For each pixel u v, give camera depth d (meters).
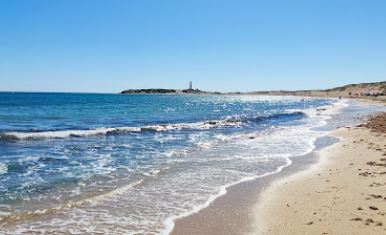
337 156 18.83
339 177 13.95
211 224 9.19
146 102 110.69
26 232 8.54
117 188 12.44
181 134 28.95
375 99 118.62
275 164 16.81
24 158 17.47
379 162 16.77
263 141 24.91
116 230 8.77
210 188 12.55
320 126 36.53
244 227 8.98
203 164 16.73
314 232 8.52
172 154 19.33
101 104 86.69
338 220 9.25
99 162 16.92
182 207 10.50
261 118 46.59
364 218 9.36
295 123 40.50
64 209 10.23
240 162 17.27
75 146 21.67
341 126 36.09
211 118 47.41
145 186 12.74
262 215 9.83
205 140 25.27
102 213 9.95
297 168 15.93
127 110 63.81
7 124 34.16
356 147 21.81
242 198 11.38
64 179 13.55
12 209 10.13
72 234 8.49
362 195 11.41
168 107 79.62
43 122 37.12
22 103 80.62
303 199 11.19
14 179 13.38
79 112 54.22
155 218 9.59
